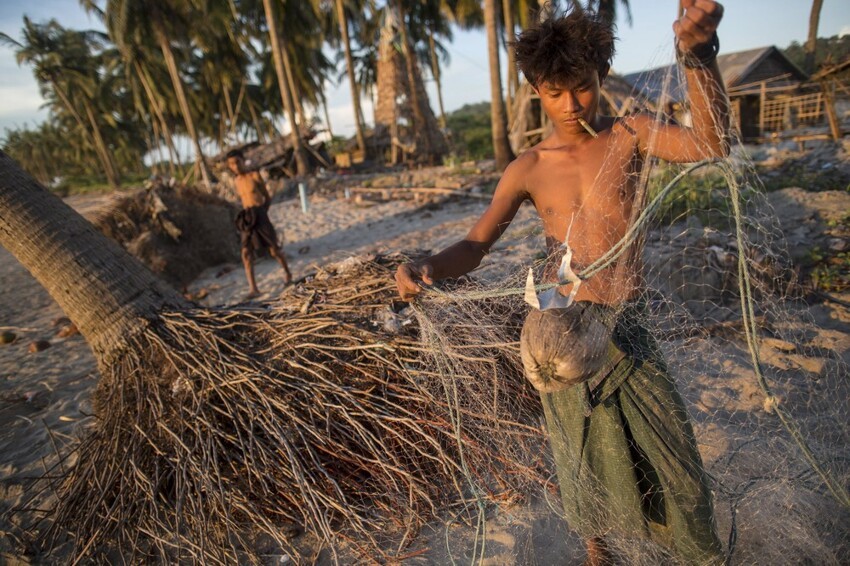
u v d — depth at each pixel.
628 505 1.60
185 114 26.86
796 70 18.28
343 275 3.21
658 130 1.45
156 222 7.87
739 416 2.42
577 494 1.69
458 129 39.69
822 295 3.60
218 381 2.72
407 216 10.02
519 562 1.99
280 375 2.69
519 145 15.40
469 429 2.36
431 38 35.78
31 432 3.61
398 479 2.31
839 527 1.78
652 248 4.07
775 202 5.56
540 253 3.84
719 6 1.16
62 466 3.06
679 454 1.51
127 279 3.19
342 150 29.17
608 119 1.61
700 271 3.69
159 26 26.33
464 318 2.53
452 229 7.93
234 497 2.29
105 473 2.60
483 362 2.46
